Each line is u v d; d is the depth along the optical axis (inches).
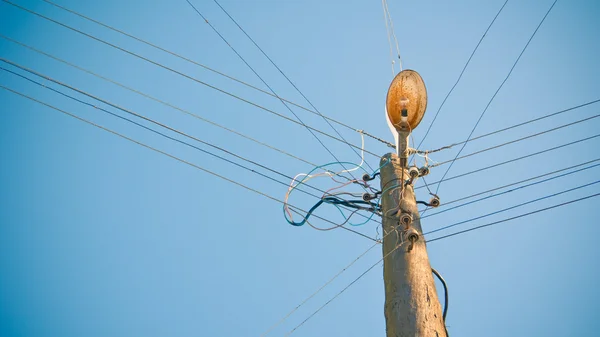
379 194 257.3
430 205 263.3
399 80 233.8
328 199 260.5
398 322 185.8
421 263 205.3
